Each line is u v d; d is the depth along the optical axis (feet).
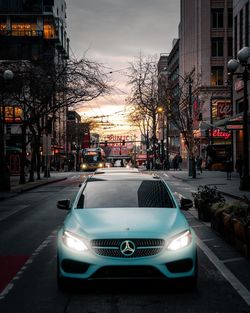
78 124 312.50
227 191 82.02
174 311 20.33
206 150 205.67
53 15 261.65
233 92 154.81
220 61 225.15
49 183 123.44
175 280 22.49
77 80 112.68
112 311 20.34
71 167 288.92
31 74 107.86
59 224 48.78
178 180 129.90
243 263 29.89
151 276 21.75
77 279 22.11
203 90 217.36
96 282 22.61
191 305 21.16
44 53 125.18
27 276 26.84
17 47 250.57
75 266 22.08
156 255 21.74
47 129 153.28
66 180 141.08
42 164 223.30
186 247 22.39
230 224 35.73
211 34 225.76
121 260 21.58
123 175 29.99
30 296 22.75
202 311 20.35
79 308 20.79
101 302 21.59
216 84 224.94
